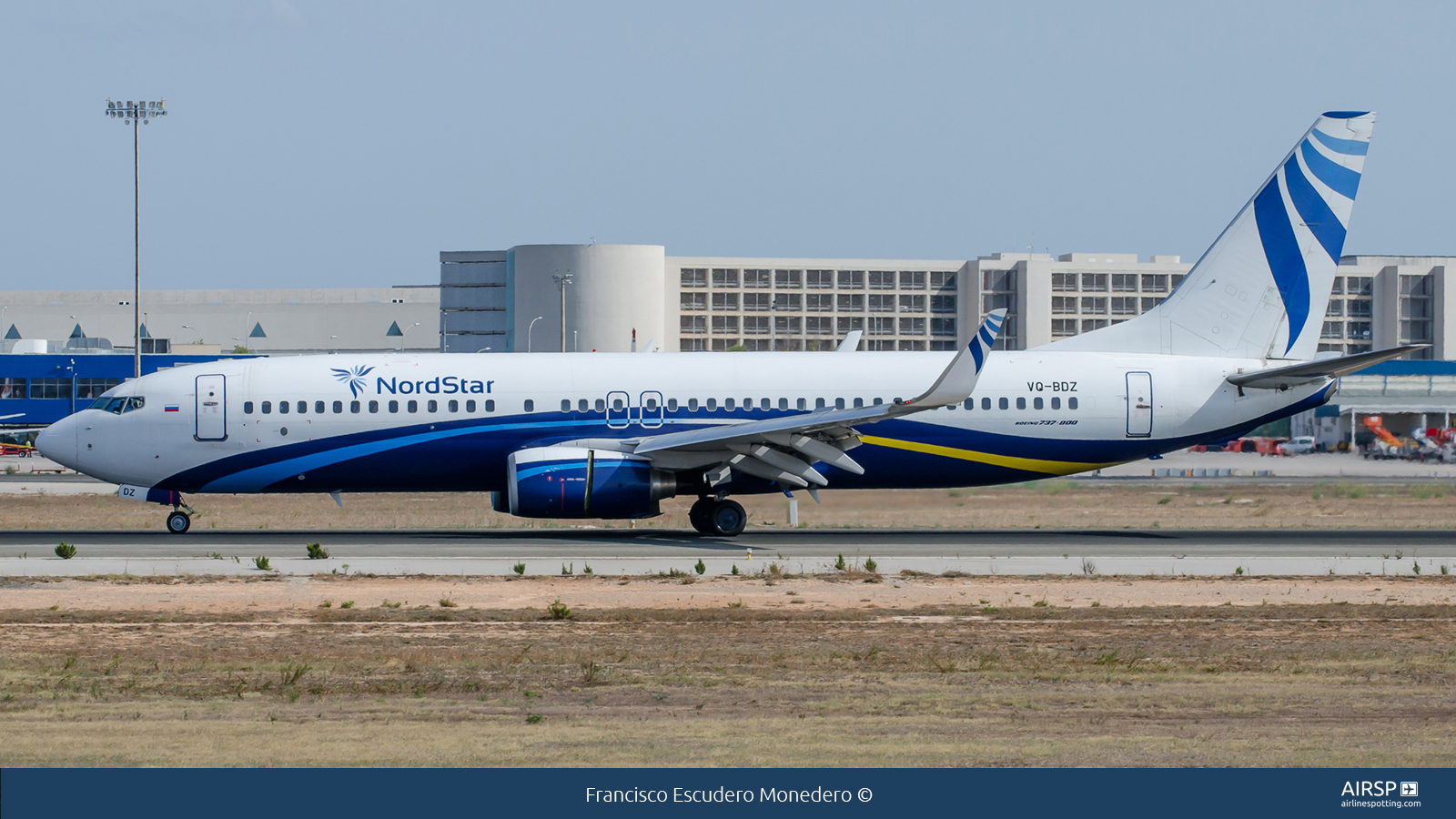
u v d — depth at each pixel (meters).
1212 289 140.88
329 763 46.50
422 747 48.75
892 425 134.00
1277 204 140.62
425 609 84.75
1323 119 140.25
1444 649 72.31
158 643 72.62
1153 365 138.38
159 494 135.38
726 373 134.38
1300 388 139.12
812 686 60.81
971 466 136.12
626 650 71.00
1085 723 53.12
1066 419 136.00
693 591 93.38
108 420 131.38
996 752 48.22
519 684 61.28
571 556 112.75
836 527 149.00
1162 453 139.12
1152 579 101.00
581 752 48.19
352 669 65.19
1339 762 46.88
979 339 116.75
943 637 75.62
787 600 89.44
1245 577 102.06
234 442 131.38
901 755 47.66
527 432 131.75
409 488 134.62
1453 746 49.22
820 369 135.25
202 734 50.72
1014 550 120.25
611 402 132.50
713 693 59.03
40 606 85.06
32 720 53.34
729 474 130.50
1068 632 77.38
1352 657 69.25
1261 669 65.75
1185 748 48.81
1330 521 163.00
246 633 76.06
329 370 133.00
